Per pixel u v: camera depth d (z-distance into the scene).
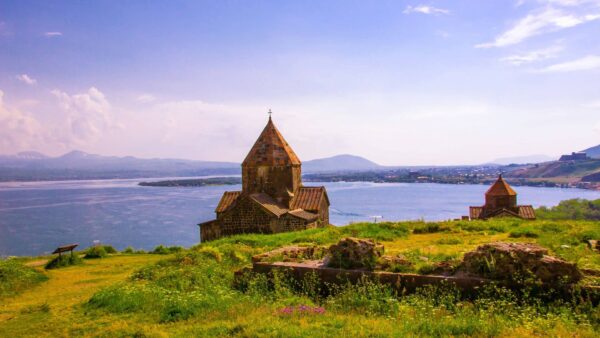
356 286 11.66
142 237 88.44
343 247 12.80
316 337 8.56
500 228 24.30
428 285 10.95
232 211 34.28
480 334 8.39
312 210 35.97
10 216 132.12
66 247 26.11
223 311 11.41
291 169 36.66
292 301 11.59
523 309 9.47
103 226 106.06
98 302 13.43
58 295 16.81
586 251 15.05
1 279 18.42
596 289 9.54
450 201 185.62
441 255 13.94
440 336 8.43
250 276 13.81
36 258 31.66
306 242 22.41
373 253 12.50
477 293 10.47
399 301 10.86
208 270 16.66
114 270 23.45
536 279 10.05
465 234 23.02
